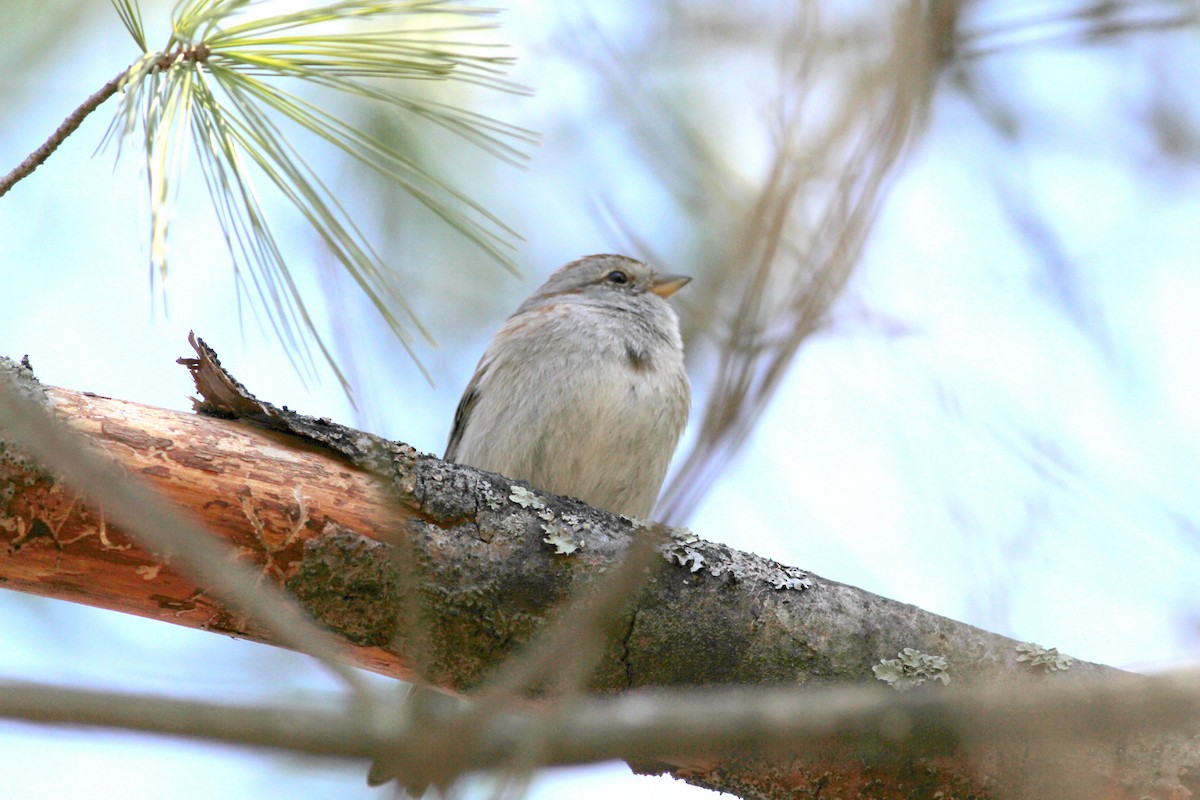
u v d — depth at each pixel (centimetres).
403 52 682
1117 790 676
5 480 605
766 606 711
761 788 692
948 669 707
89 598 648
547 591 684
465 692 686
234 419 674
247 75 677
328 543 655
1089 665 707
